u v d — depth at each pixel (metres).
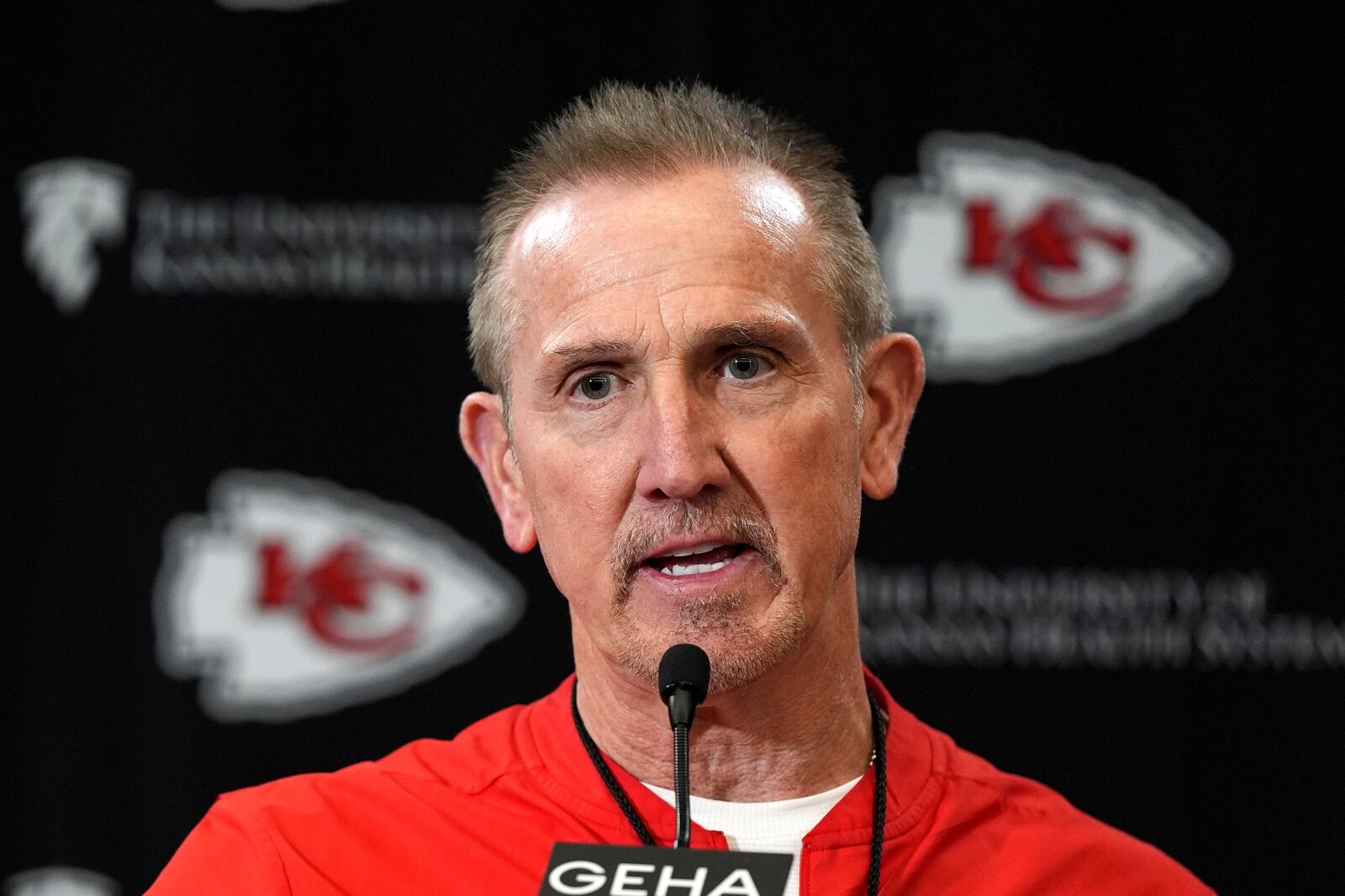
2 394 9.84
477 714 9.95
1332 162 10.43
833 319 5.58
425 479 10.05
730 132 5.80
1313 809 10.02
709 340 5.23
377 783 6.15
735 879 4.04
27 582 9.78
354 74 10.22
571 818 5.90
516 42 10.36
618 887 4.04
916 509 10.21
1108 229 10.43
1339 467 10.21
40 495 9.82
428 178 10.19
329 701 9.89
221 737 9.80
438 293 10.12
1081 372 10.33
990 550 10.19
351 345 10.07
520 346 5.60
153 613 9.83
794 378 5.36
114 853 9.67
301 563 9.96
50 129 10.02
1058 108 10.52
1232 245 10.39
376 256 10.12
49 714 9.73
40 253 9.95
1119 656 10.12
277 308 10.05
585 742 6.05
